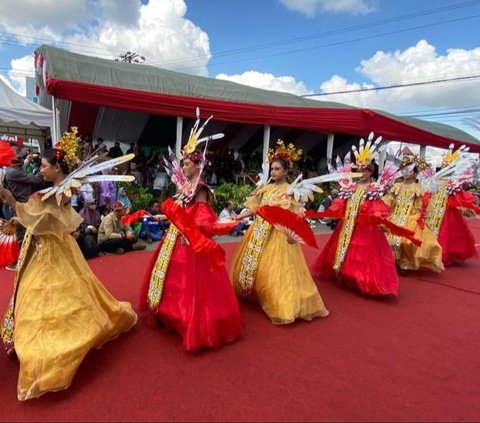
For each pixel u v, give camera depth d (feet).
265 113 33.01
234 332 10.57
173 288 10.36
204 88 35.83
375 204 14.56
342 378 9.12
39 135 43.16
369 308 13.58
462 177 20.06
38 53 32.55
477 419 7.86
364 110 37.06
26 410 7.60
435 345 11.02
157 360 9.52
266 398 8.25
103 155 8.66
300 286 12.14
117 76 30.78
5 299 12.88
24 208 8.21
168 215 9.27
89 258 18.67
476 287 16.55
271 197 12.12
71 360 8.04
